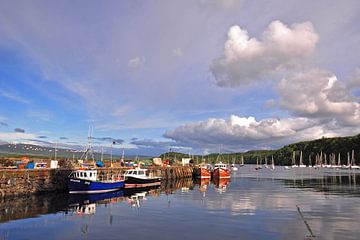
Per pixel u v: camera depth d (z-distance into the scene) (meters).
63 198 43.34
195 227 25.95
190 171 108.50
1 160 53.22
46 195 45.88
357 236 23.48
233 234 23.84
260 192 53.78
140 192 53.47
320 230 25.19
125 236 23.20
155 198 44.91
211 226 26.34
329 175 121.44
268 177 107.88
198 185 70.81
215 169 97.88
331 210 34.34
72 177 48.72
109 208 35.28
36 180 46.97
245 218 29.69
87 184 48.47
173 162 130.12
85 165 64.25
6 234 23.58
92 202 40.03
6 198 41.66
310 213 32.47
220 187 65.25
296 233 24.25
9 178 43.09
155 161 109.50
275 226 26.45
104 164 77.19
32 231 24.48
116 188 54.94
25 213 31.44
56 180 50.06
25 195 44.69
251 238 22.88
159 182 69.94
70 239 22.45
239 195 48.97
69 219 28.92
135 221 28.22
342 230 25.22
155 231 24.64
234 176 116.56
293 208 35.66
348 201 41.72
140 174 65.06
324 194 50.41
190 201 41.50
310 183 77.12
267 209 34.88
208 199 43.69
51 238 22.69
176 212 32.88
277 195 48.84
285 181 85.62
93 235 23.47
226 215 31.19
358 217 30.42
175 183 77.50
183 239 22.45
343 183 76.69
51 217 29.69
